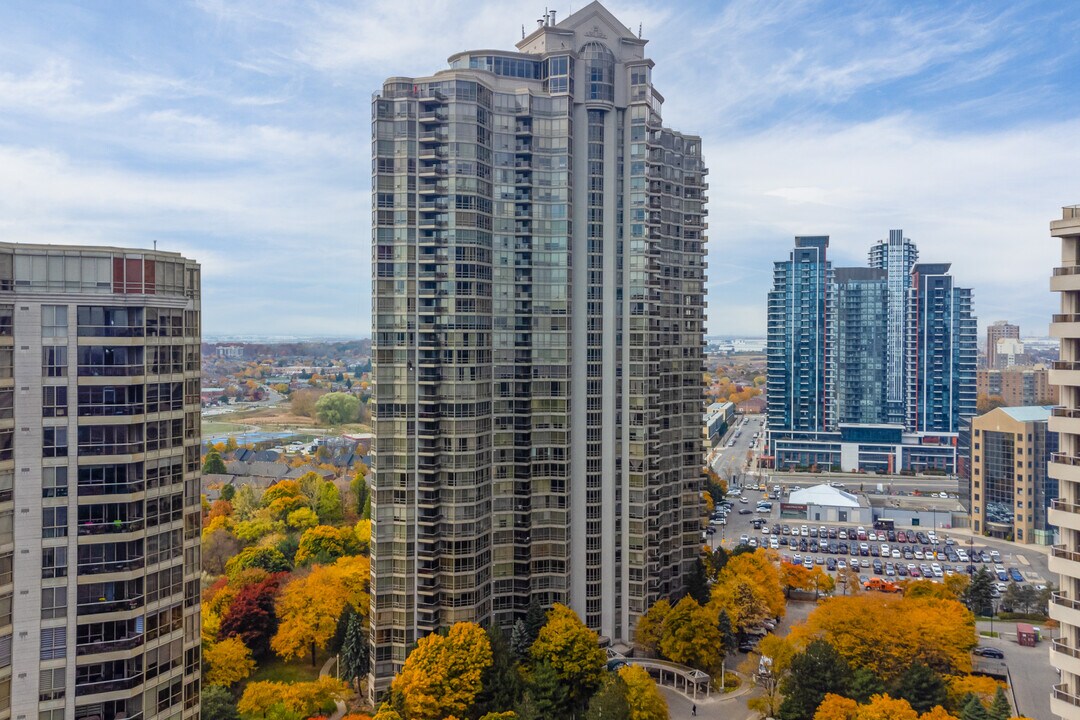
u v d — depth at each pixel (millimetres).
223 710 104062
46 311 68250
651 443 143625
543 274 138250
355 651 124250
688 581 158500
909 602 141250
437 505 126875
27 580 67312
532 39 145875
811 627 134125
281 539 187625
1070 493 72438
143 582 71438
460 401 126875
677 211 158625
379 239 127250
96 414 69438
